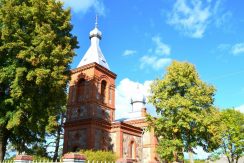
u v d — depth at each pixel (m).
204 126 28.47
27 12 21.58
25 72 21.05
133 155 38.94
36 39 20.83
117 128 36.69
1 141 22.78
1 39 21.02
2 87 22.78
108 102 38.94
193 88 29.42
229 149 39.84
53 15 22.98
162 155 29.75
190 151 29.45
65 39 23.69
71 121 36.38
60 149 40.19
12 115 21.31
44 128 23.02
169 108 29.03
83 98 37.41
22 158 14.70
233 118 39.78
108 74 40.12
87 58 41.22
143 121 45.56
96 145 33.88
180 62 31.58
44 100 22.06
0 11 20.91
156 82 32.06
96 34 43.09
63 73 24.56
